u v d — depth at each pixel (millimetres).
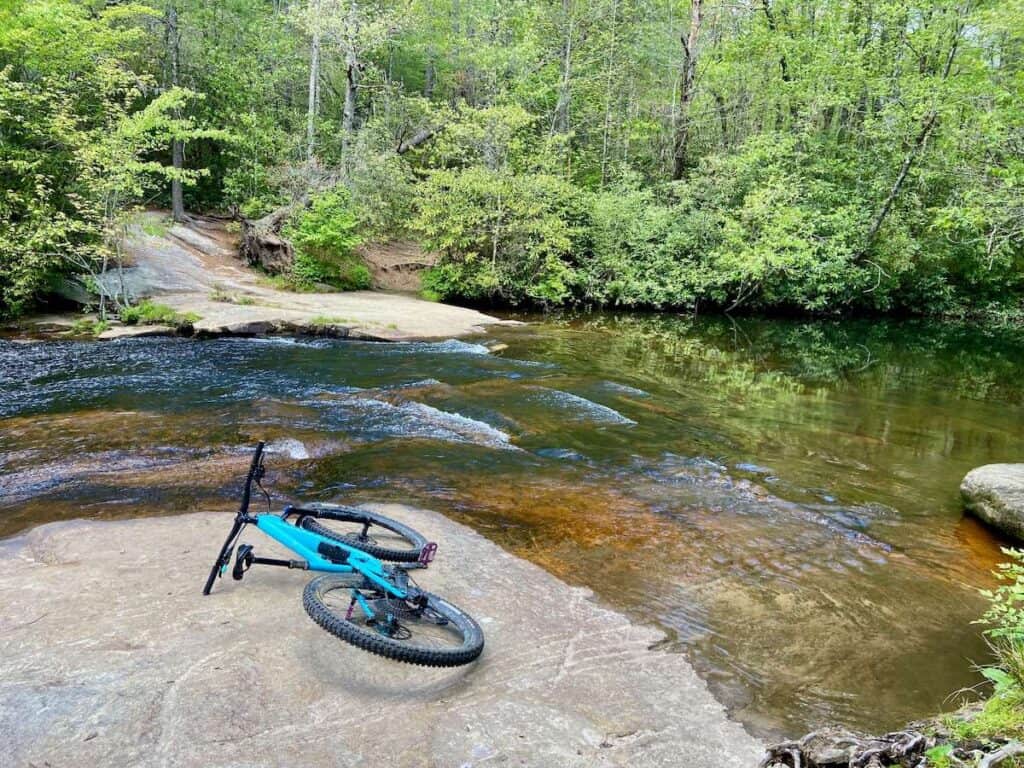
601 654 3389
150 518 4762
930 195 19125
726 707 3096
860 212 19297
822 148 20672
